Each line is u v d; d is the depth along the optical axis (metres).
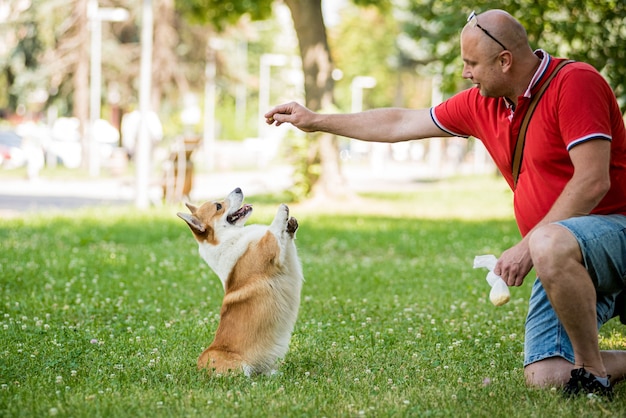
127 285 10.21
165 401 5.08
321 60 23.09
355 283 10.59
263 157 48.38
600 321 5.02
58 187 30.25
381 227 17.47
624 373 5.12
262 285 6.15
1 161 41.50
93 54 37.94
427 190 31.39
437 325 7.89
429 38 19.80
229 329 6.07
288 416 4.70
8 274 10.73
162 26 41.16
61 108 44.44
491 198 27.33
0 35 43.53
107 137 39.53
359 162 65.62
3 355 6.45
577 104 4.65
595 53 15.13
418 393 5.22
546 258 4.59
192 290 10.01
